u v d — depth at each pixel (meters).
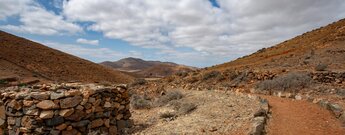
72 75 63.69
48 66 62.81
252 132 8.25
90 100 10.17
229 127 9.59
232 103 13.55
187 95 18.28
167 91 22.38
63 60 73.25
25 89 11.09
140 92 25.30
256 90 18.36
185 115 12.92
